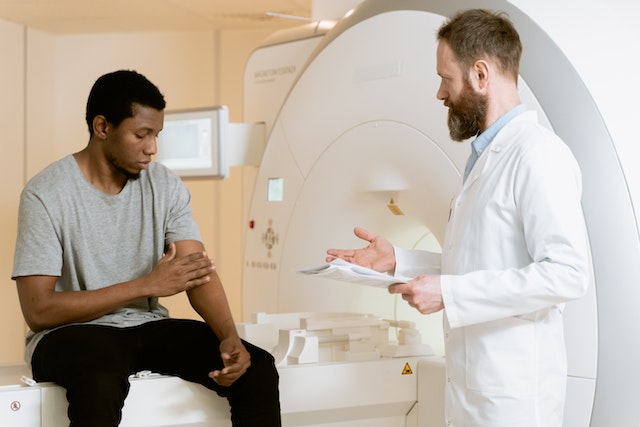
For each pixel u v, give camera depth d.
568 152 1.58
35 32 5.74
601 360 2.02
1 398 1.70
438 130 2.37
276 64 3.40
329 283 2.81
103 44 5.87
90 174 1.87
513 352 1.58
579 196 1.60
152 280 1.77
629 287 2.02
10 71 5.55
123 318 1.88
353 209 2.71
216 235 5.72
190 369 1.87
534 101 2.15
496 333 1.59
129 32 5.83
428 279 1.57
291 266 2.96
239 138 3.39
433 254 2.00
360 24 2.68
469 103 1.68
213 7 4.98
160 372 1.89
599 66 2.15
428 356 2.26
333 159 2.76
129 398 1.82
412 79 2.46
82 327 1.78
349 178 2.69
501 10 2.29
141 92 1.81
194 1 4.81
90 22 5.48
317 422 2.13
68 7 5.01
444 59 1.70
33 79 5.74
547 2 2.26
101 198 1.86
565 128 2.10
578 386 2.05
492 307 1.53
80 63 5.90
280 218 3.04
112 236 1.87
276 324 2.43
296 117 2.97
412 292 1.57
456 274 1.65
